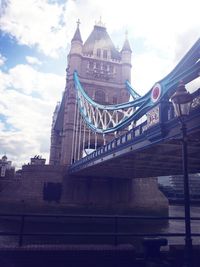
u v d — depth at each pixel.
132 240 25.22
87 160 37.06
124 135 23.38
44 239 24.80
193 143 14.97
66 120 66.44
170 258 9.27
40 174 51.50
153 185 55.50
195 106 11.92
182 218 9.34
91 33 78.12
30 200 50.00
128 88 66.06
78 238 25.98
